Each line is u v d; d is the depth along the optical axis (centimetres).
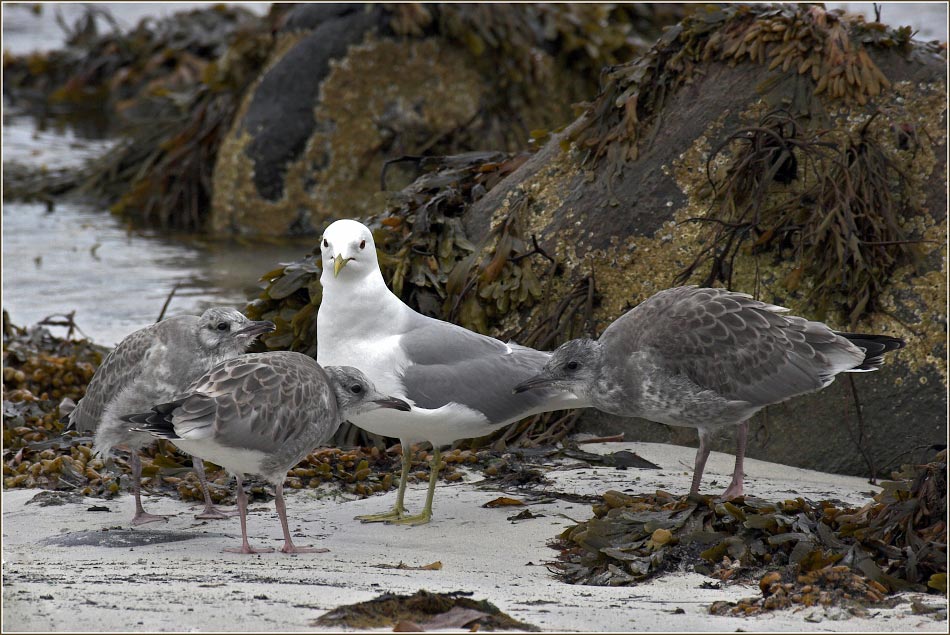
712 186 1309
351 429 1312
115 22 3803
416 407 1044
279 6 2558
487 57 2423
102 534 1001
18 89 3650
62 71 3662
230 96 2491
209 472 1218
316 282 1373
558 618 712
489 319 1359
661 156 1348
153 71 3547
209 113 2533
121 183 2648
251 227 2378
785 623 717
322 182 2359
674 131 1352
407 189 1523
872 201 1269
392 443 1312
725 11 1399
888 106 1312
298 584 791
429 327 1102
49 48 3900
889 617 738
